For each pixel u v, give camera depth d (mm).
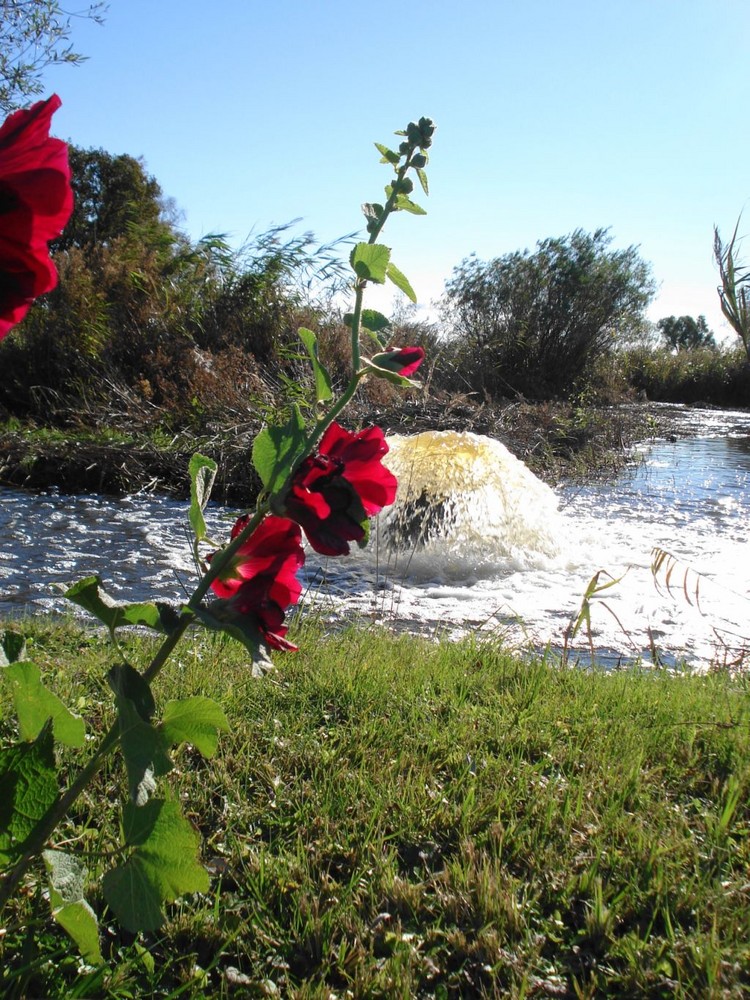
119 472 9516
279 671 3713
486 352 21312
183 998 1906
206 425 10836
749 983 2029
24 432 10562
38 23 9078
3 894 1451
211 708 1383
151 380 12391
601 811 2752
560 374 21625
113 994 1859
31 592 5574
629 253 21828
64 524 7680
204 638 4250
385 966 2012
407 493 7258
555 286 21484
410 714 3395
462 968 2053
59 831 2389
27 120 991
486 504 7242
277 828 2584
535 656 4336
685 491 11008
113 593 5621
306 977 2008
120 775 2713
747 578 6656
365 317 1440
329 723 3307
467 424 12867
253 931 2113
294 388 11234
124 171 30422
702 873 2445
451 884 2354
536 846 2521
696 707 3641
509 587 6312
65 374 12180
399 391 14117
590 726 3387
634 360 30422
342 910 2199
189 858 1403
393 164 1480
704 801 2875
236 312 13766
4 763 1388
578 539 7887
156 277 13711
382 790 2779
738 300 4625
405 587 6266
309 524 1247
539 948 2121
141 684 1360
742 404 29469
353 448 1313
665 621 5590
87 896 2113
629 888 2346
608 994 1998
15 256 962
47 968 1889
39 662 3738
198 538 1401
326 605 5684
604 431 15625
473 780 2877
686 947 2123
